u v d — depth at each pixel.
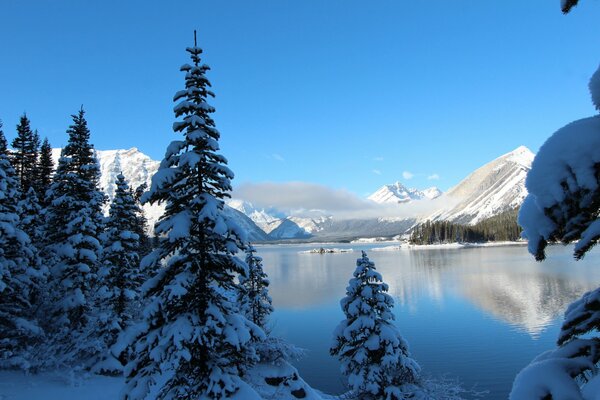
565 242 3.02
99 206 33.28
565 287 75.81
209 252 14.92
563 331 3.49
